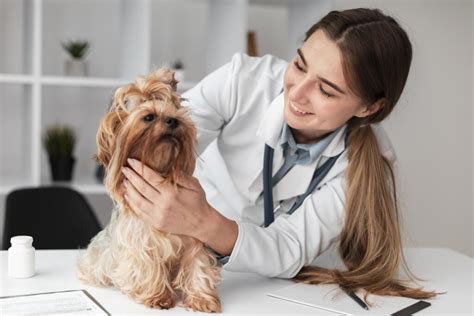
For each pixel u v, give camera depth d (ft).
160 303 4.01
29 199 7.13
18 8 9.78
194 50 10.62
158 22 10.37
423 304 4.37
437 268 5.45
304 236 4.76
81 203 7.32
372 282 4.75
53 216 7.18
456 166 11.86
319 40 4.35
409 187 11.62
